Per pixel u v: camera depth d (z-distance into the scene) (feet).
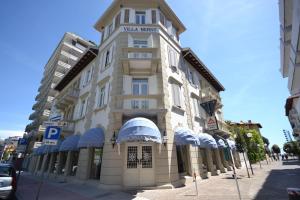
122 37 48.62
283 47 16.28
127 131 32.68
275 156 205.77
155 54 44.60
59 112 80.38
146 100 41.57
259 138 107.96
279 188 31.81
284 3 12.84
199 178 44.57
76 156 53.83
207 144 47.39
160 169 35.78
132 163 36.58
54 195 31.58
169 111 41.86
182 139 39.32
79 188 37.27
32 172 88.33
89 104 51.96
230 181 41.78
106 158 36.91
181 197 27.78
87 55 62.13
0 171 29.40
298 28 11.37
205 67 69.41
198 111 57.88
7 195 27.73
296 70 16.07
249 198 25.62
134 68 44.39
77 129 55.52
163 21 55.77
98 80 52.70
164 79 44.57
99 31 64.59
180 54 58.44
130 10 53.67
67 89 77.15
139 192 31.55
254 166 90.84
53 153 67.41
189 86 57.57
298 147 126.41
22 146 51.26
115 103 40.86
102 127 42.22
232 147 65.57
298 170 60.08
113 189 33.63
